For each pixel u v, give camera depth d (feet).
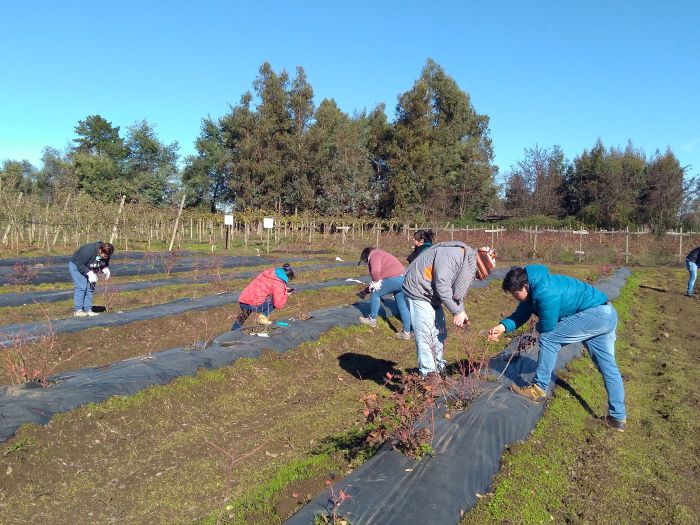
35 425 16.39
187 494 14.52
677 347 31.30
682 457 17.04
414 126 147.74
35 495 14.24
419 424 15.35
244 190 148.56
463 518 12.27
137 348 27.84
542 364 18.79
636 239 95.25
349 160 148.87
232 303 37.01
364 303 35.94
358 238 112.16
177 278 50.01
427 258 19.10
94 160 156.97
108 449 16.71
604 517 13.41
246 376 23.16
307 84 154.10
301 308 38.68
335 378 24.79
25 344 23.44
